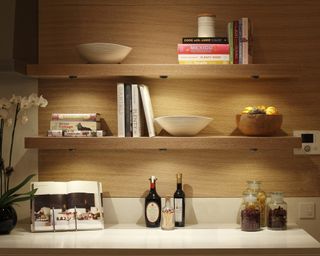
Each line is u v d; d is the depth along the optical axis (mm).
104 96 3027
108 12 3021
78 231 2803
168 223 2818
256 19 3010
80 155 3043
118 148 2748
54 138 2756
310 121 3016
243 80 3025
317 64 3006
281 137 2746
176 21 3016
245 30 2787
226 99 3027
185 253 2400
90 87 3027
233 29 2805
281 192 2887
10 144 3027
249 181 2910
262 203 2906
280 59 3008
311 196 3021
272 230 2812
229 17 3008
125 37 3023
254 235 2684
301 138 2822
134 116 2779
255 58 3014
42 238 2635
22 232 2785
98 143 2754
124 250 2406
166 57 3016
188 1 3012
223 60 2787
